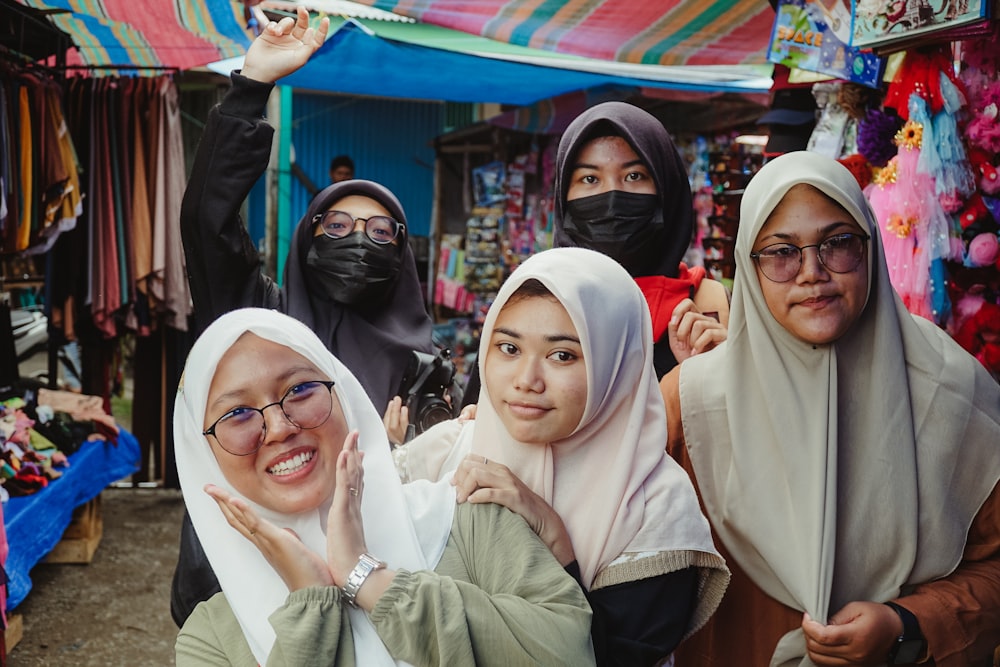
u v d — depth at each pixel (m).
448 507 1.64
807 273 1.82
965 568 1.93
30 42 4.83
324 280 2.77
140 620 4.41
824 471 1.87
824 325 1.83
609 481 1.64
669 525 1.61
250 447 1.51
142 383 6.26
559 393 1.58
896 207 2.64
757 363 1.95
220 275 2.31
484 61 5.86
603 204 2.57
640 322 1.70
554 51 5.11
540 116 7.78
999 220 2.56
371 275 2.74
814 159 1.88
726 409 2.00
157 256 5.54
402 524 1.57
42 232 4.76
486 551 1.56
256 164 2.28
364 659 1.43
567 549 1.60
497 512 1.60
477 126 9.13
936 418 1.89
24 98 4.49
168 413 6.21
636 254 2.64
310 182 10.80
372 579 1.44
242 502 1.45
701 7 4.23
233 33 4.86
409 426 2.57
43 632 4.25
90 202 5.43
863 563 1.89
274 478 1.53
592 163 2.60
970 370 1.92
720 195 6.37
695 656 2.06
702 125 7.54
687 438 2.04
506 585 1.51
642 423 1.68
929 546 1.87
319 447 1.56
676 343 2.42
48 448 4.66
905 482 1.86
